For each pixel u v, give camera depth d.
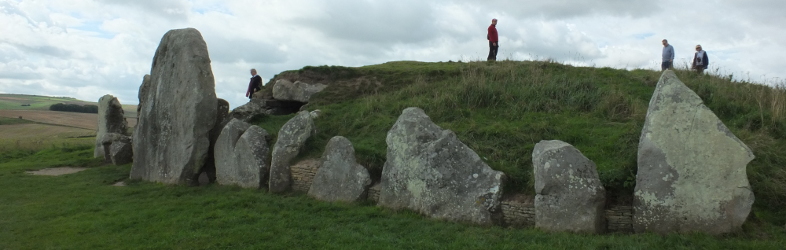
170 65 13.88
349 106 14.83
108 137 17.78
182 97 13.16
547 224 7.54
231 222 8.61
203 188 12.09
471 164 8.64
